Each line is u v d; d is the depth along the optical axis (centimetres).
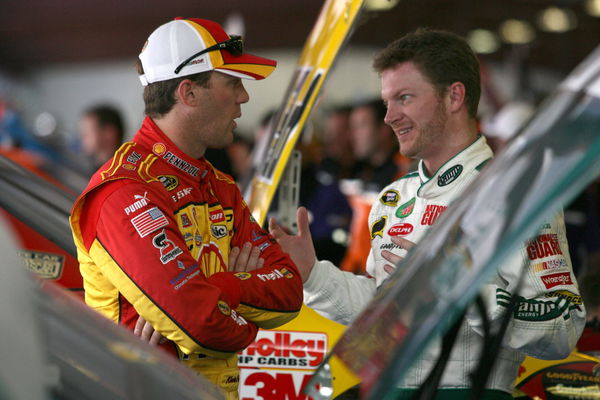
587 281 1015
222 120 765
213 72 751
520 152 397
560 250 703
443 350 485
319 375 437
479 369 488
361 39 3619
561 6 3841
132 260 696
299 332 870
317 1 3903
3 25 4444
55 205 959
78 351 413
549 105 397
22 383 360
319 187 1741
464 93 768
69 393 384
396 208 816
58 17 4381
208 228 761
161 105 754
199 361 732
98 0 4269
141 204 709
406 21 3434
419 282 410
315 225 1716
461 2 3531
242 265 775
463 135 777
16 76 4441
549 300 685
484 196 403
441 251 411
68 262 921
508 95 3869
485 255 375
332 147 2059
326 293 832
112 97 4509
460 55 769
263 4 3944
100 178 722
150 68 754
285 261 794
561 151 372
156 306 693
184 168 750
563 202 365
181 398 444
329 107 3650
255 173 1030
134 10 4206
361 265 1620
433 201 777
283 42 4053
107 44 4406
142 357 453
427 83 767
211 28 763
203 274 715
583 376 819
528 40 3922
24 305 399
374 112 1759
